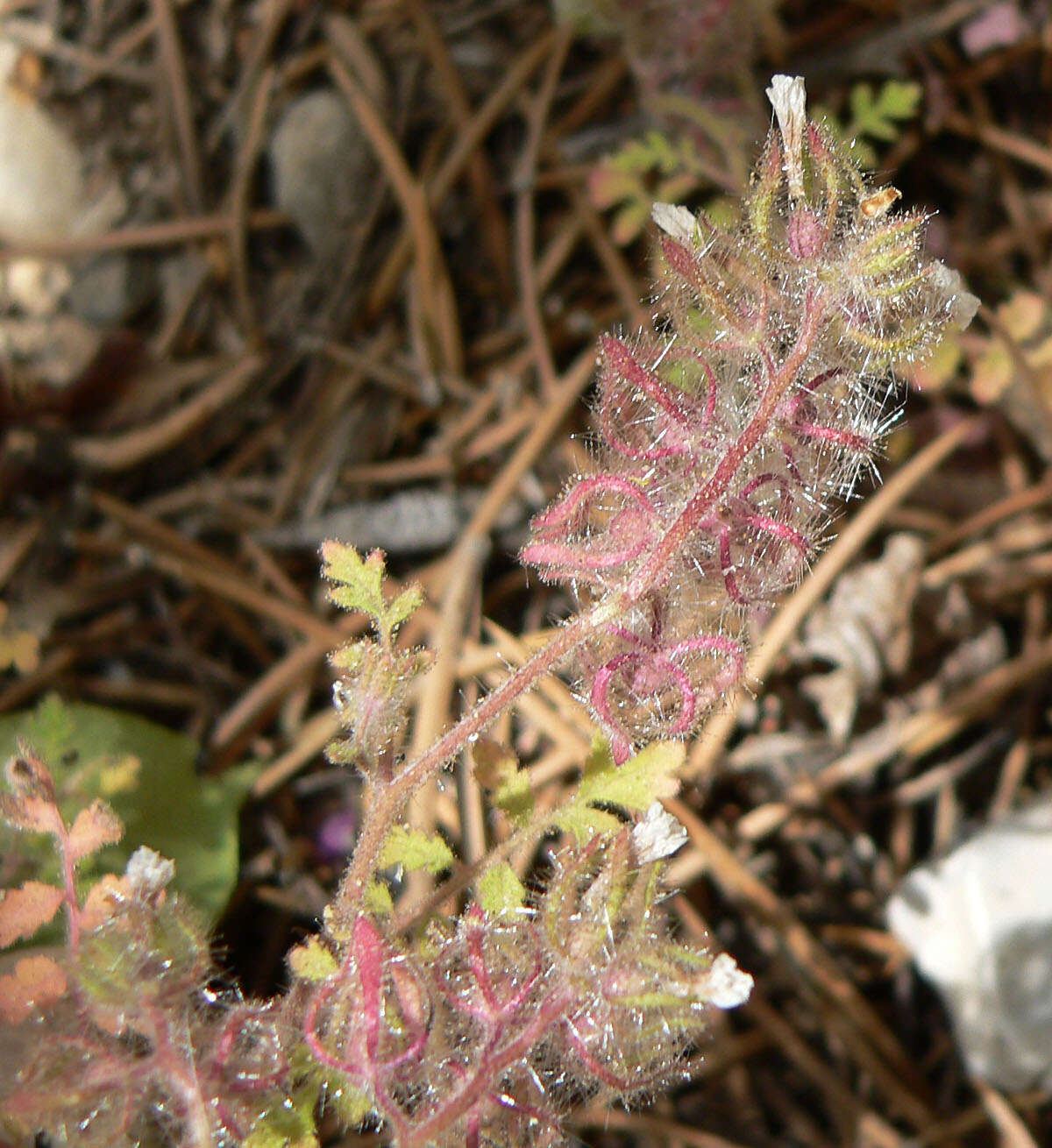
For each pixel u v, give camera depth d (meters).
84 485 0.22
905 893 0.20
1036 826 0.20
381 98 0.24
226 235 0.23
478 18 0.24
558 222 0.24
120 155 0.24
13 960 0.17
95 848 0.15
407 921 0.15
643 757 0.15
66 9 0.24
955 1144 0.19
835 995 0.20
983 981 0.19
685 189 0.21
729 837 0.20
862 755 0.20
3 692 0.21
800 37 0.24
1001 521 0.22
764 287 0.15
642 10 0.22
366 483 0.22
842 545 0.21
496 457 0.22
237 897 0.20
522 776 0.15
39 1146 0.16
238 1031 0.15
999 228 0.24
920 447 0.22
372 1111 0.15
